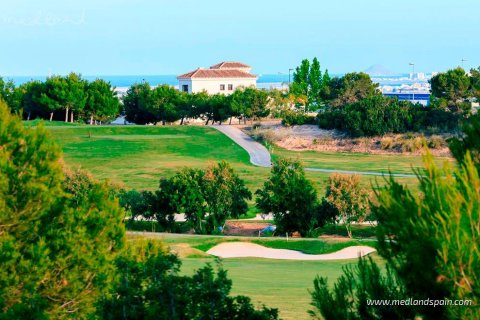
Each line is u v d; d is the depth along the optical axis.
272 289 36.22
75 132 140.00
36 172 25.05
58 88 160.00
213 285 18.69
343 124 137.12
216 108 163.75
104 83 169.50
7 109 26.02
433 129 128.38
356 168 109.62
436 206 11.58
